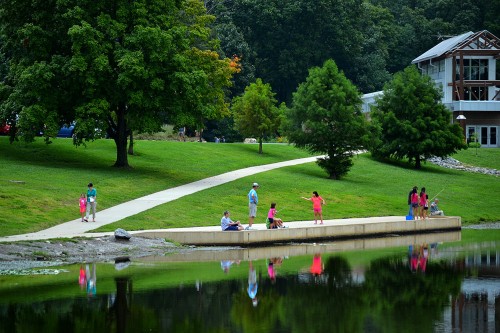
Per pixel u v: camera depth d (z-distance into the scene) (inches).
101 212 2468.0
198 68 3440.0
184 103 3171.8
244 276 1761.8
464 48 5413.4
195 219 2495.1
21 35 3090.6
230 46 6181.1
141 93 3021.7
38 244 1950.1
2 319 1347.2
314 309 1453.0
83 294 1541.6
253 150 4288.9
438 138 4229.8
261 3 6683.1
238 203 2812.5
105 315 1382.9
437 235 2699.3
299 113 3722.9
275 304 1492.4
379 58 7234.3
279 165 3860.7
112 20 3051.2
